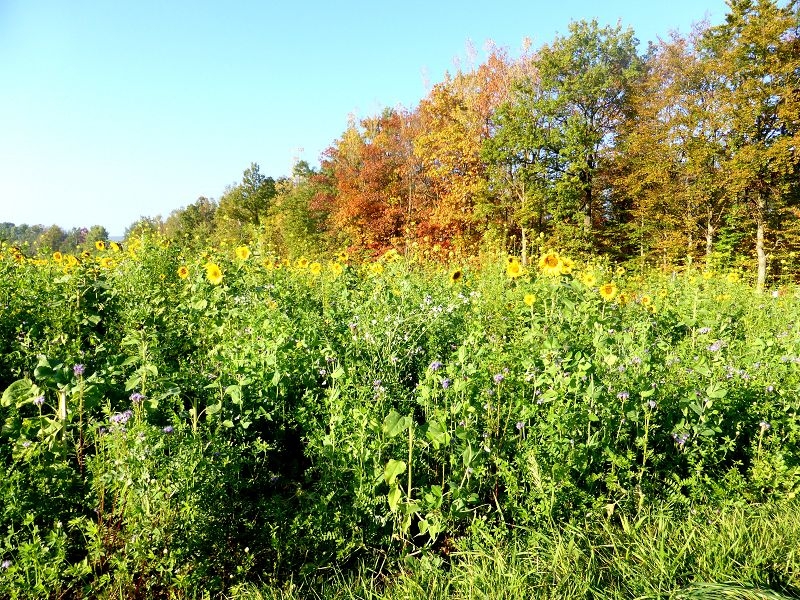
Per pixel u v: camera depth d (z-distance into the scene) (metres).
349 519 2.72
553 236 23.52
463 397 3.08
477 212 22.95
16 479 2.35
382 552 2.70
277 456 3.41
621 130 25.88
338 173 30.05
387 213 26.31
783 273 18.78
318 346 4.16
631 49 26.38
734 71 19.98
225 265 6.17
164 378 3.09
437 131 24.59
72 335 4.65
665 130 22.91
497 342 3.99
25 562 2.00
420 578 2.45
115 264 7.55
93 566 2.25
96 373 3.00
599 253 25.62
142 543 2.21
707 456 3.30
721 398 3.52
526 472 2.95
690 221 22.34
